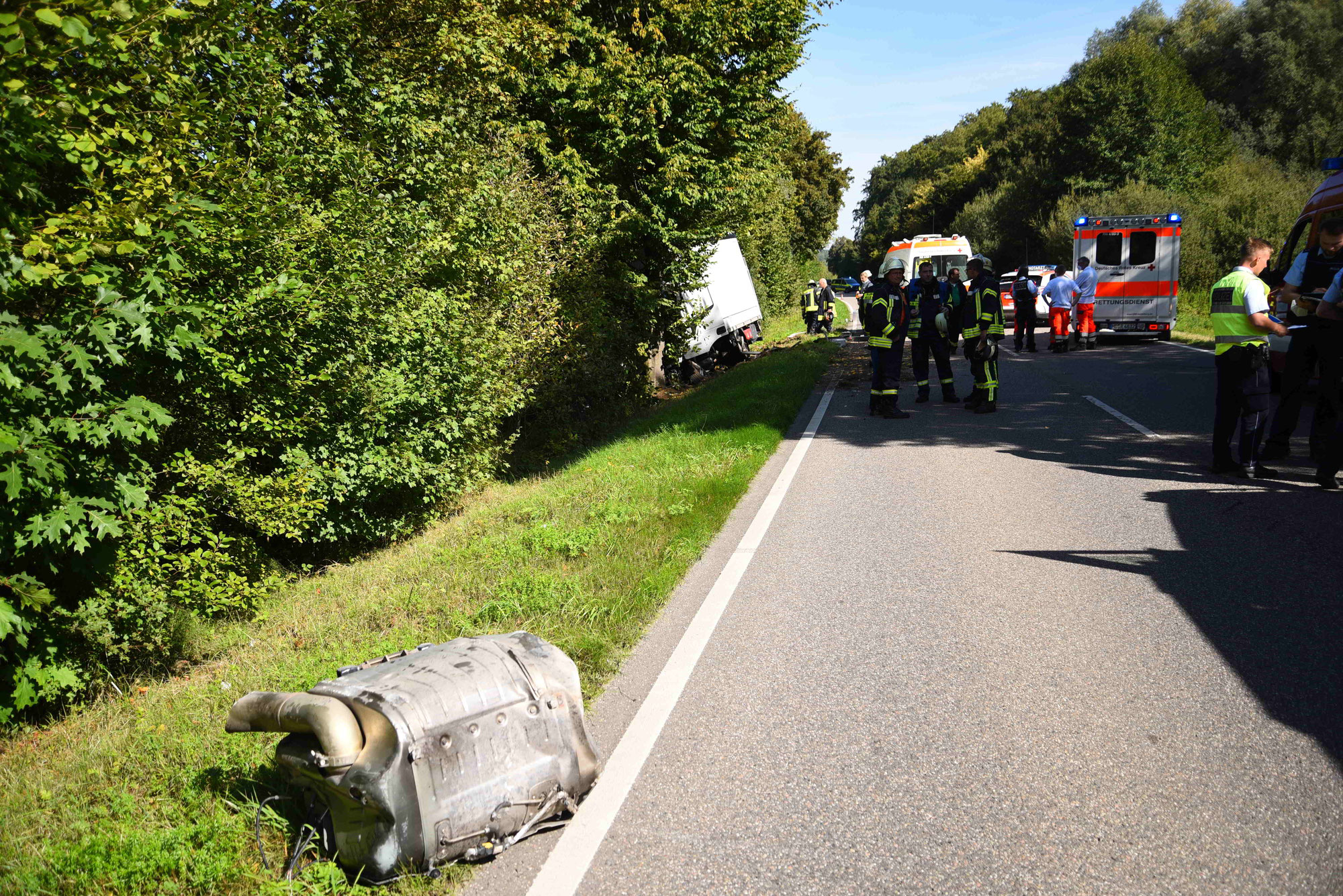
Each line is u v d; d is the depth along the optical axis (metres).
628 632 5.59
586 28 16.19
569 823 3.66
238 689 5.35
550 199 14.63
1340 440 7.75
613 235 16.50
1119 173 58.97
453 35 11.80
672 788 3.87
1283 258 13.03
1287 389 9.05
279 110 8.20
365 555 9.48
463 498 11.20
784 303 50.53
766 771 3.96
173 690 5.72
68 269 4.96
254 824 3.65
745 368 21.62
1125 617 5.38
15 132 4.48
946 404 14.85
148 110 6.10
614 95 16.28
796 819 3.59
